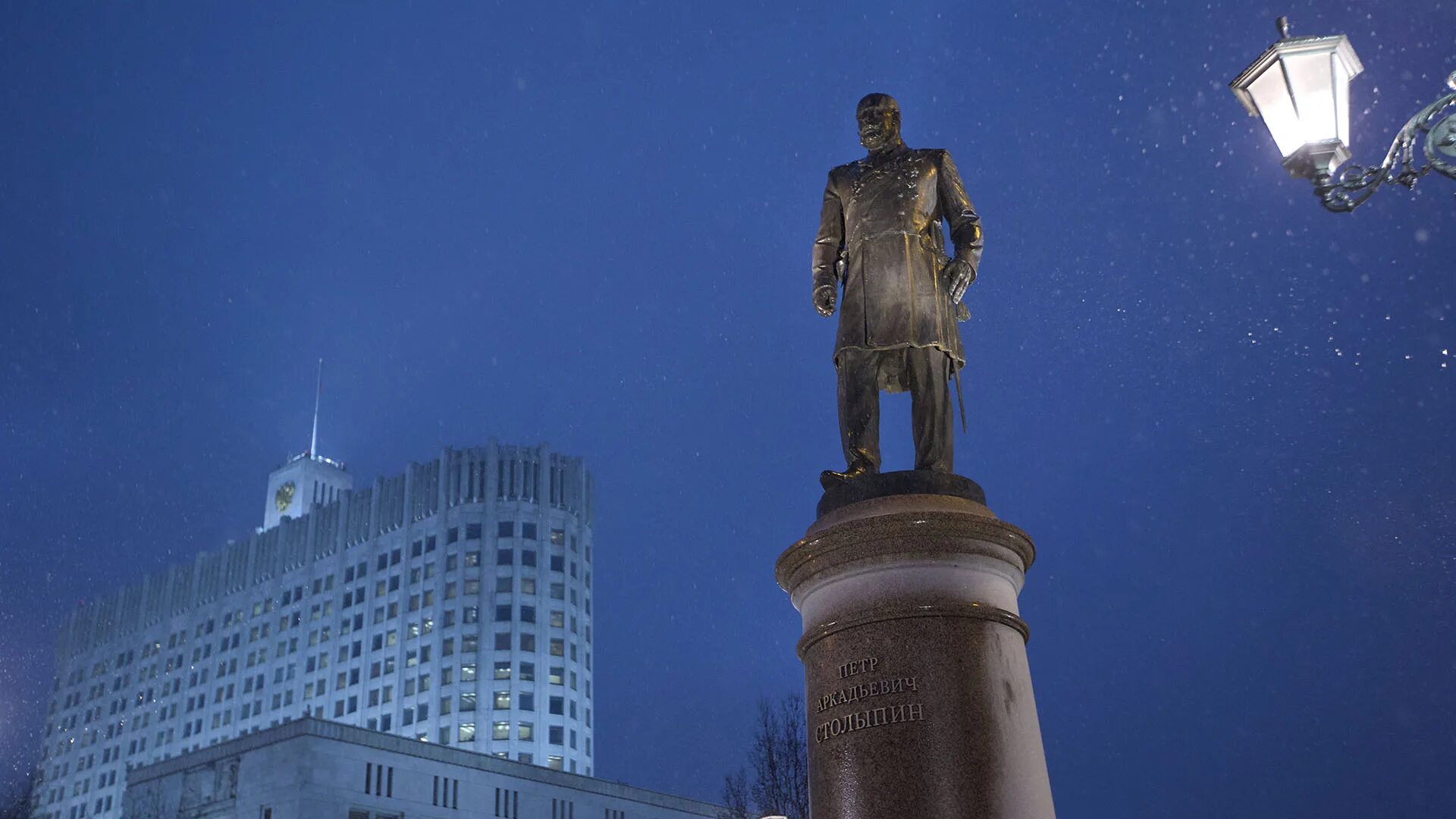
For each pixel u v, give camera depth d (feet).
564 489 438.40
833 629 21.18
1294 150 28.37
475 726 385.70
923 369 24.06
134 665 480.64
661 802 308.40
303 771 244.22
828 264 25.45
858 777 19.94
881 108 25.94
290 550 462.60
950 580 21.25
